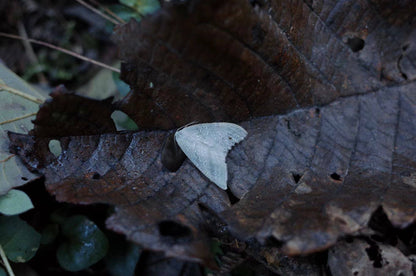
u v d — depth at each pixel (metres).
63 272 0.23
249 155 0.21
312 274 0.21
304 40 0.21
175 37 0.19
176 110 0.21
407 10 0.21
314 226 0.19
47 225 0.23
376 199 0.19
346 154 0.21
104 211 0.23
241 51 0.20
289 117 0.21
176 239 0.19
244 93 0.21
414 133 0.21
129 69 0.20
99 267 0.23
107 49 0.28
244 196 0.20
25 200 0.21
